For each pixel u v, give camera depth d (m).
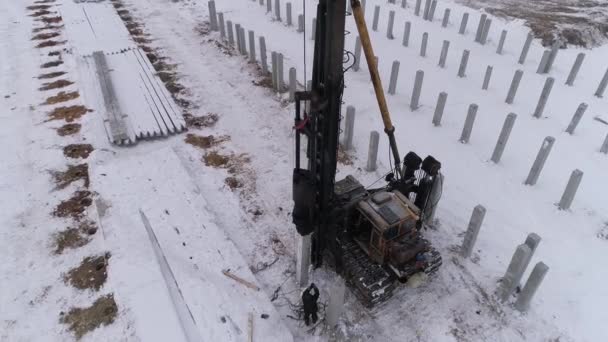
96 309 7.31
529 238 6.78
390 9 19.56
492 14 18.92
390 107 12.69
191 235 8.43
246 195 9.80
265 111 12.76
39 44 16.31
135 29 18.00
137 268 7.73
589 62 15.70
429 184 8.03
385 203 7.27
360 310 7.36
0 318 7.21
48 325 7.11
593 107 12.88
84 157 10.80
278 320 6.96
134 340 6.71
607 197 9.57
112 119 11.66
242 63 15.34
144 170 10.05
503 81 14.11
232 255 8.06
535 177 9.73
